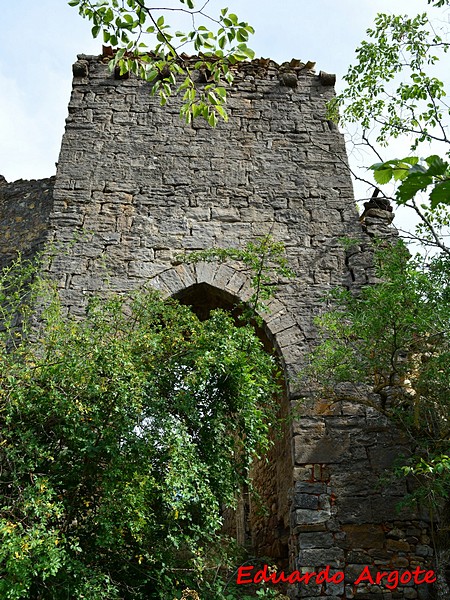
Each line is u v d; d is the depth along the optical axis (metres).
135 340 7.12
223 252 9.23
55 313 7.29
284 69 12.12
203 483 6.44
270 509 10.62
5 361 6.43
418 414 7.56
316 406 8.96
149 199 10.53
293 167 11.09
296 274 10.00
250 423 7.12
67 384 6.38
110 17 5.93
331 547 8.07
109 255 9.94
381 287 8.03
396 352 8.47
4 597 5.12
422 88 9.41
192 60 11.88
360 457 8.66
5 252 11.48
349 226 10.59
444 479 7.15
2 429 6.08
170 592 6.36
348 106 9.84
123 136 11.12
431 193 2.42
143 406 6.61
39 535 5.36
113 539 5.93
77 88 11.56
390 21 9.65
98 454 6.27
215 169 10.91
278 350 9.43
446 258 7.88
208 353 6.98
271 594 7.08
